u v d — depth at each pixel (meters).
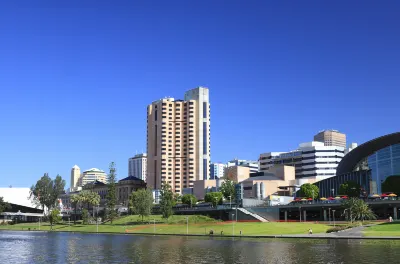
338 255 83.94
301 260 79.44
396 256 80.25
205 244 116.25
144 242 129.88
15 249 113.25
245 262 79.38
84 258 91.06
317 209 198.62
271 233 146.88
